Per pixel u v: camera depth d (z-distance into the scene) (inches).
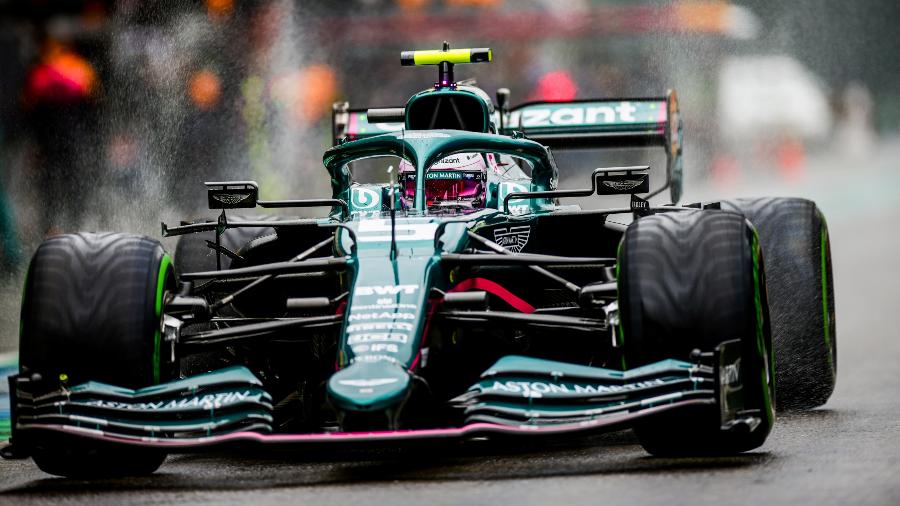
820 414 1156.5
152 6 2593.5
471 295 905.5
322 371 1011.9
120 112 2522.1
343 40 2950.3
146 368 904.3
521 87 3021.7
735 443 908.6
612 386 856.3
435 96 1247.5
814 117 3425.2
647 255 894.4
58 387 887.1
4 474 982.4
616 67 2982.3
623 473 851.4
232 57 2701.8
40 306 892.0
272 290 1181.1
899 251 2674.7
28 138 2479.1
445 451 1008.9
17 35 2496.3
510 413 839.1
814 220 1185.4
